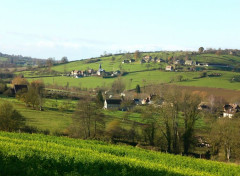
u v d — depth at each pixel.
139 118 93.50
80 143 51.00
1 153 29.30
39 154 32.47
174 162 43.69
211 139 62.03
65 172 26.73
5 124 63.53
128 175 29.12
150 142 63.25
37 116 87.25
